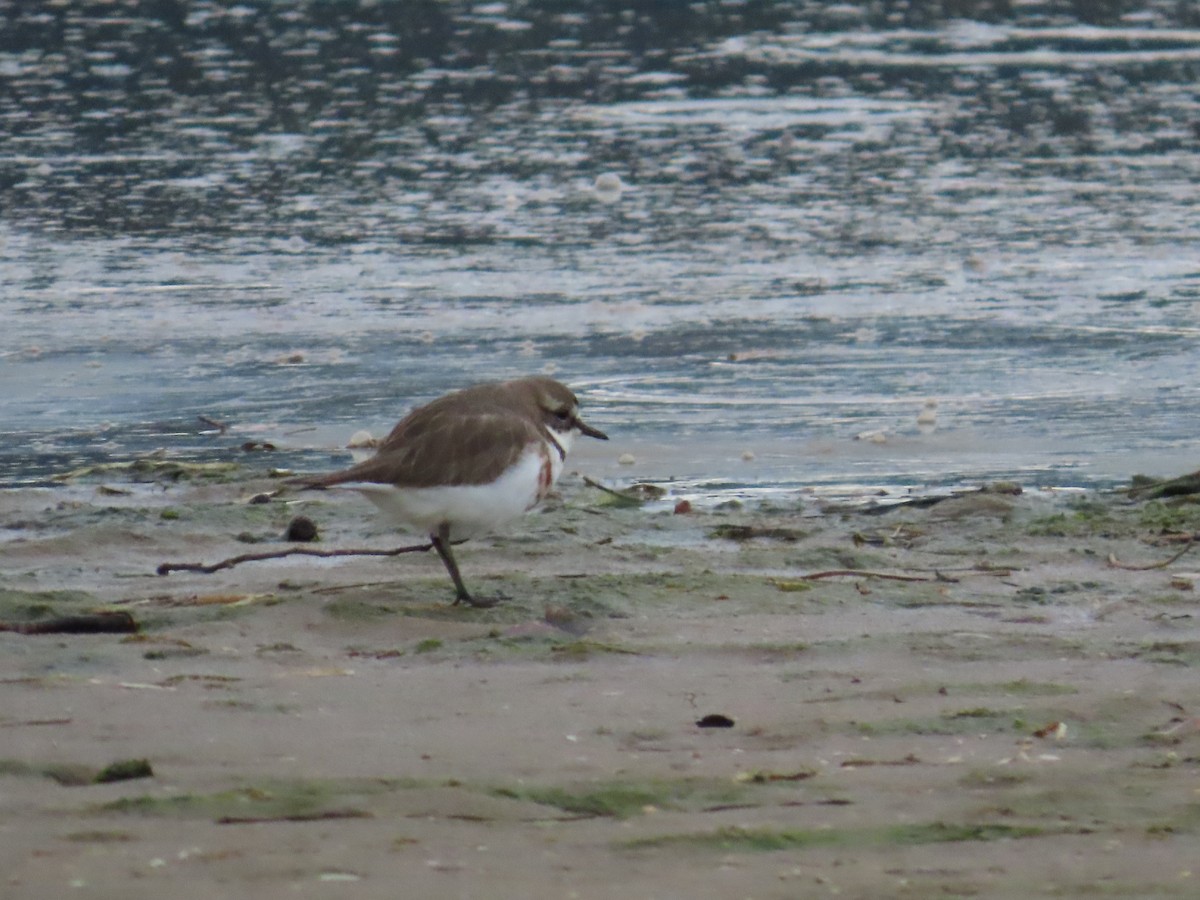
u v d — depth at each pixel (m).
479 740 6.70
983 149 26.98
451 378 16.20
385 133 28.06
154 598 9.27
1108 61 33.91
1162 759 6.59
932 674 7.86
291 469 13.31
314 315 18.59
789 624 8.89
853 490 12.76
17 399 15.58
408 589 9.45
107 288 19.67
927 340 17.55
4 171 25.27
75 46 35.53
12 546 10.71
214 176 25.19
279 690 7.42
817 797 6.06
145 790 5.98
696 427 14.61
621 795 6.01
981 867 5.38
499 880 5.12
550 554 10.62
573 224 22.67
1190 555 10.56
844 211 23.33
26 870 5.11
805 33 37.19
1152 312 18.58
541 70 33.28
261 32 37.31
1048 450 13.85
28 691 7.27
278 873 5.12
